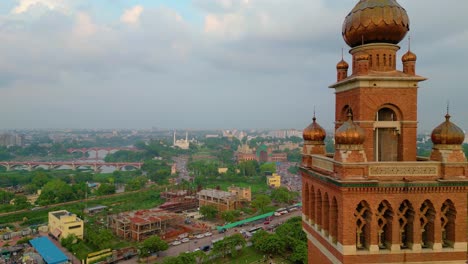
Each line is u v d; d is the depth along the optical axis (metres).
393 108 35.69
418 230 32.22
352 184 31.30
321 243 37.16
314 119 42.16
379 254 31.88
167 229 193.12
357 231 32.34
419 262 32.25
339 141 32.88
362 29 37.19
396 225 32.03
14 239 178.50
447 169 32.12
